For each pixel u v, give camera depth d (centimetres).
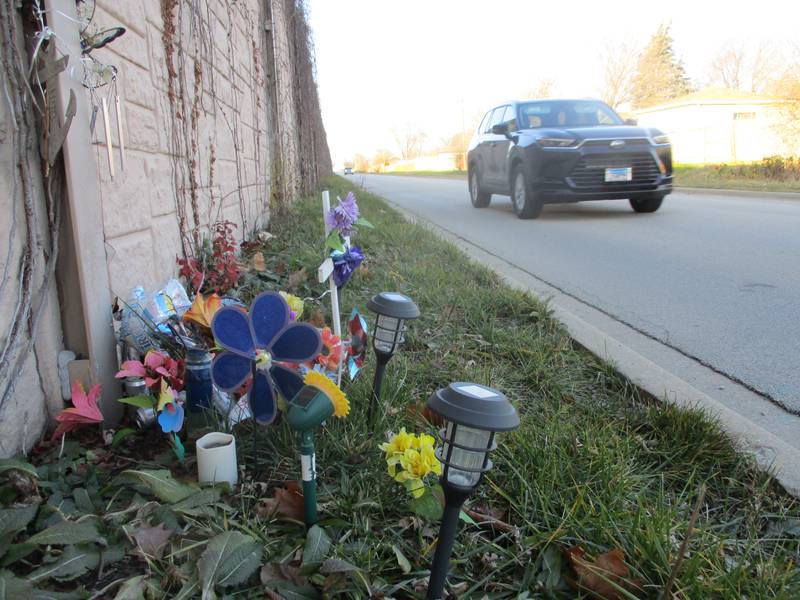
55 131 180
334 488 176
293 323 184
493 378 263
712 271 526
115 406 208
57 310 196
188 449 191
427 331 323
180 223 347
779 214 885
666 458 208
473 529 166
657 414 233
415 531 163
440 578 131
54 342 195
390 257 517
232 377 186
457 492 125
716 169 1886
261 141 695
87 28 217
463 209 1143
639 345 340
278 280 412
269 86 798
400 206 1180
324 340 214
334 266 221
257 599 130
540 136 873
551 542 158
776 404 260
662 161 865
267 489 175
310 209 830
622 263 574
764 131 2730
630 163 854
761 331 359
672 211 956
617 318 395
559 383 265
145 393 204
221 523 154
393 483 175
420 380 259
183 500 155
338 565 131
